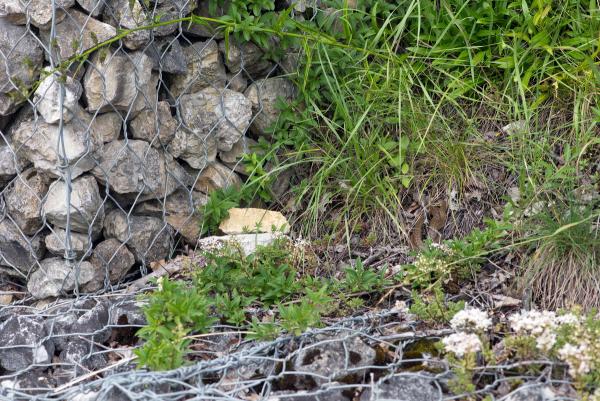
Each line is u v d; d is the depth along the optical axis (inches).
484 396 184.1
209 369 189.0
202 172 259.3
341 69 270.1
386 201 259.4
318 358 193.3
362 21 273.7
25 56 228.2
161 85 253.9
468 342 179.6
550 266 223.5
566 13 263.7
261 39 255.6
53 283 234.7
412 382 185.9
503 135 263.4
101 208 237.8
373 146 262.4
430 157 261.4
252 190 266.1
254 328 205.0
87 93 229.6
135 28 230.1
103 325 219.5
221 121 255.8
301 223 263.7
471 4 274.2
